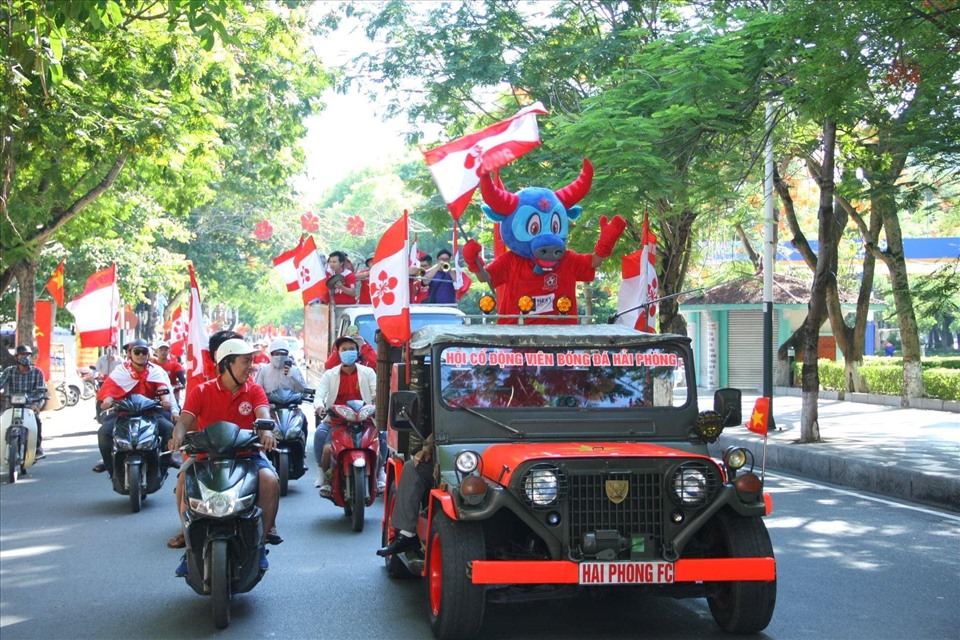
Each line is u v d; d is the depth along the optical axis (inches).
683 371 278.5
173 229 1318.9
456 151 340.2
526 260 342.0
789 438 693.9
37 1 386.0
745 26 544.4
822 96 479.2
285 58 974.4
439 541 244.8
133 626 274.7
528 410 268.8
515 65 858.1
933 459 551.5
